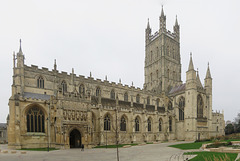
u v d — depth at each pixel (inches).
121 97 4163.4
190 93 4055.1
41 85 3129.9
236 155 1373.0
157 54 5280.5
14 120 2397.9
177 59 5403.5
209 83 4498.0
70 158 1566.2
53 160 1459.2
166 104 4375.0
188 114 4033.0
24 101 2487.7
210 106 4424.2
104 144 2989.7
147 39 5718.5
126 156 1678.2
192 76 4087.1
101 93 3865.7
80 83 3590.1
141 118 3668.8
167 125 3976.4
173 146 2541.8
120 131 3304.6
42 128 2613.2
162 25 5191.9
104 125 3129.9
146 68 5634.8
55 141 2511.1
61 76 3366.1
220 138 3329.2
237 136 3324.3
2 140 4407.0
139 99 4461.1
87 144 2593.5
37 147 2503.7
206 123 4229.8
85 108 2743.6
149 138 3700.8
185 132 4037.9
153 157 1565.0
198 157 1360.7
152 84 5334.6
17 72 2827.3
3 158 1563.7
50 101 2669.8
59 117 2447.1
